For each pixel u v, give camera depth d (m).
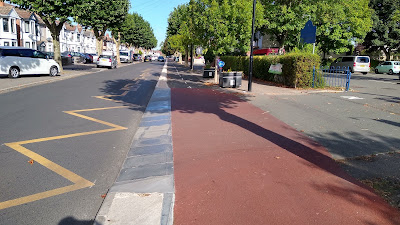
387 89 14.61
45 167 4.73
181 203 3.59
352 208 3.44
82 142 6.02
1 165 4.75
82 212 3.48
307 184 4.05
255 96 12.27
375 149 5.43
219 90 14.26
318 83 14.97
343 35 29.38
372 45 35.66
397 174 4.31
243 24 15.64
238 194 3.78
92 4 19.98
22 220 3.29
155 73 25.84
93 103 10.29
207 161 4.92
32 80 15.98
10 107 9.08
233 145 5.75
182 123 7.58
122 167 4.81
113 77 20.52
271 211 3.38
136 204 3.56
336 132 6.62
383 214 3.31
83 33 68.00
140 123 7.72
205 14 15.95
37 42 46.69
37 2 17.80
